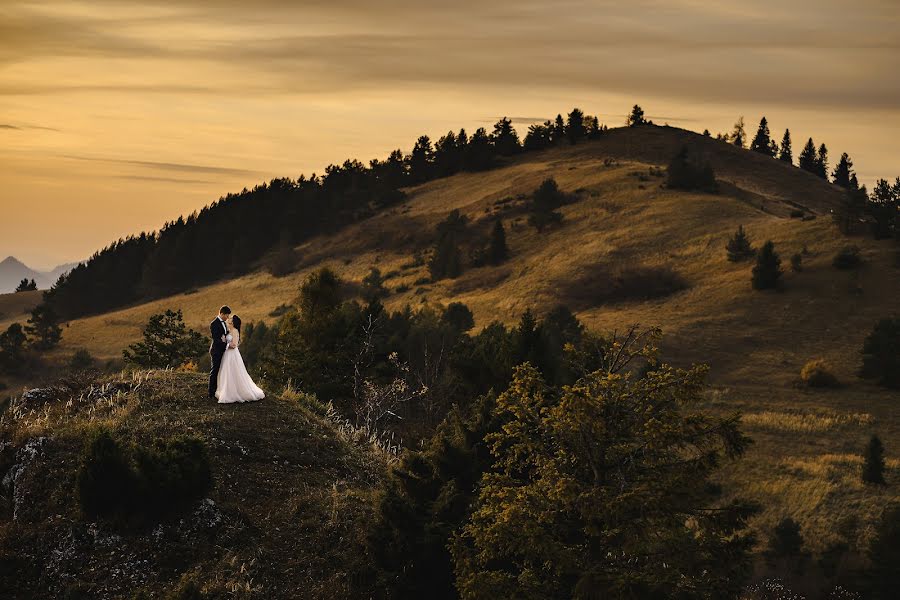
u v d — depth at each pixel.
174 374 19.86
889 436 56.03
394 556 12.12
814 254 97.00
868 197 102.12
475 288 116.06
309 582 12.35
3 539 12.22
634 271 102.50
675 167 144.88
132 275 192.88
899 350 66.31
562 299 100.12
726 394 65.44
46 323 130.00
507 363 24.25
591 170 172.00
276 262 160.62
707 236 113.50
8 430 15.15
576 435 11.45
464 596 10.86
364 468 16.64
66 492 13.16
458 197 189.12
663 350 76.56
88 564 11.94
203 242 192.00
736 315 84.62
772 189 185.25
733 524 10.82
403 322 64.75
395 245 156.88
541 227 135.38
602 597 10.11
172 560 12.22
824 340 77.00
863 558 36.34
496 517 11.42
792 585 33.41
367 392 28.47
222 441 15.55
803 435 56.12
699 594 10.24
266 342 71.94
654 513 10.52
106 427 14.26
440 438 14.66
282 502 14.25
